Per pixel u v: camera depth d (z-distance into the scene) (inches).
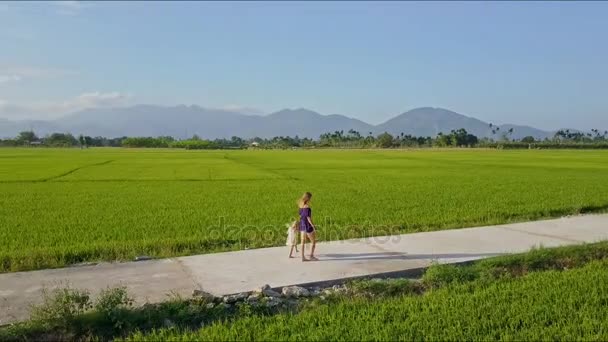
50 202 759.7
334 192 892.6
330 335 234.5
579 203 697.6
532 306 268.4
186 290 301.9
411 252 401.1
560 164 1910.7
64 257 394.3
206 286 310.0
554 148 4591.5
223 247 435.5
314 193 872.9
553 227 514.6
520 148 4648.1
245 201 767.1
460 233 482.0
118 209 677.3
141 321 257.3
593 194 826.2
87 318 252.4
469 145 5221.5
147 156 2935.5
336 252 400.8
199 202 755.4
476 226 526.0
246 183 1121.4
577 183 1056.8
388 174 1405.0
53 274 337.7
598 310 260.8
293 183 1114.1
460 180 1165.7
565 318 251.4
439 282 320.5
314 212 629.6
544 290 295.0
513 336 230.7
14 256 388.2
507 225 526.3
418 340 228.5
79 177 1302.9
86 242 450.3
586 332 234.1
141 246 429.7
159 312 265.1
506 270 348.5
